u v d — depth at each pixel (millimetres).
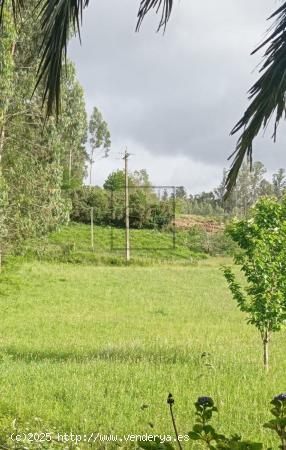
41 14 1919
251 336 17359
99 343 15500
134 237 57031
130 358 12617
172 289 30984
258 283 11703
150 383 9375
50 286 29359
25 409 7496
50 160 27312
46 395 8406
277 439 6223
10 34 17609
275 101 1671
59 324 19234
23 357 13070
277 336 17203
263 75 1668
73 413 7379
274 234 11664
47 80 1924
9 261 30188
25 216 26969
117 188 62719
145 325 19469
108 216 60844
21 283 28938
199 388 9141
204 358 12289
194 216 72375
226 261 50406
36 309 22828
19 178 26641
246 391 9031
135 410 7531
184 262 47188
